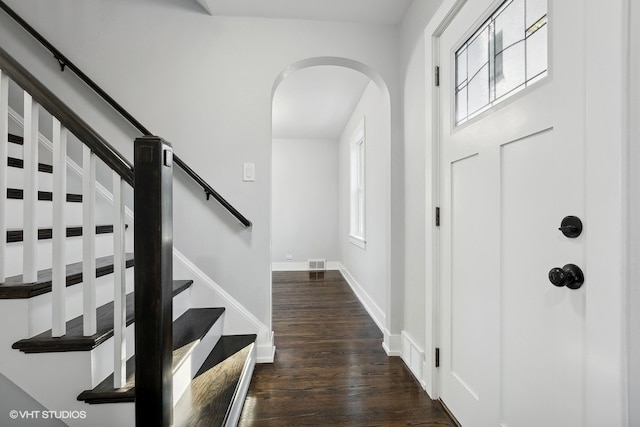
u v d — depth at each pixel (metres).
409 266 1.93
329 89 3.25
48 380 1.03
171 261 1.01
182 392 1.32
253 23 1.97
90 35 1.88
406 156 1.98
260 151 1.96
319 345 2.21
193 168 1.93
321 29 2.00
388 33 2.06
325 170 5.36
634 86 0.63
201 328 1.62
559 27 0.81
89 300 1.04
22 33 1.82
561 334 0.82
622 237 0.65
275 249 5.27
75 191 1.87
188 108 1.93
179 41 1.92
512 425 1.02
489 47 1.17
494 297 1.12
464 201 1.33
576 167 0.76
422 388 1.66
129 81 1.89
